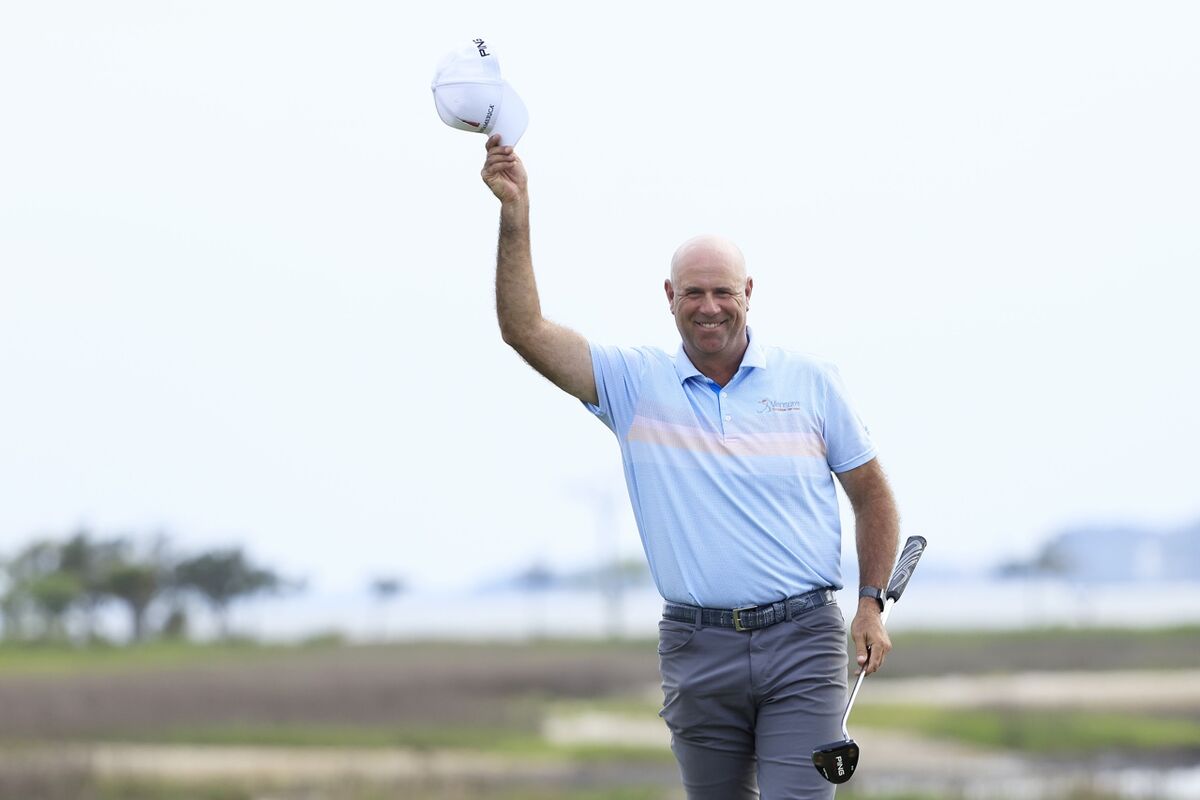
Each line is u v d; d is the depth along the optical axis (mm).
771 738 19203
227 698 118562
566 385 19594
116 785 68688
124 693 122188
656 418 19422
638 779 76688
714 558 19172
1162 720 102438
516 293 18844
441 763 81438
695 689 19391
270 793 68062
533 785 70438
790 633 19125
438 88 18359
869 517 19766
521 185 18609
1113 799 65000
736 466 19219
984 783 72938
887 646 19234
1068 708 108062
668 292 19516
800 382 19625
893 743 93562
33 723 99312
